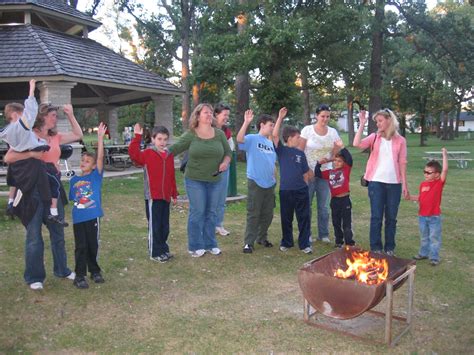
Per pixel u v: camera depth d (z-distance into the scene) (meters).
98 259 6.05
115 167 16.38
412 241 7.12
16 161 4.72
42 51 14.11
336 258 4.40
